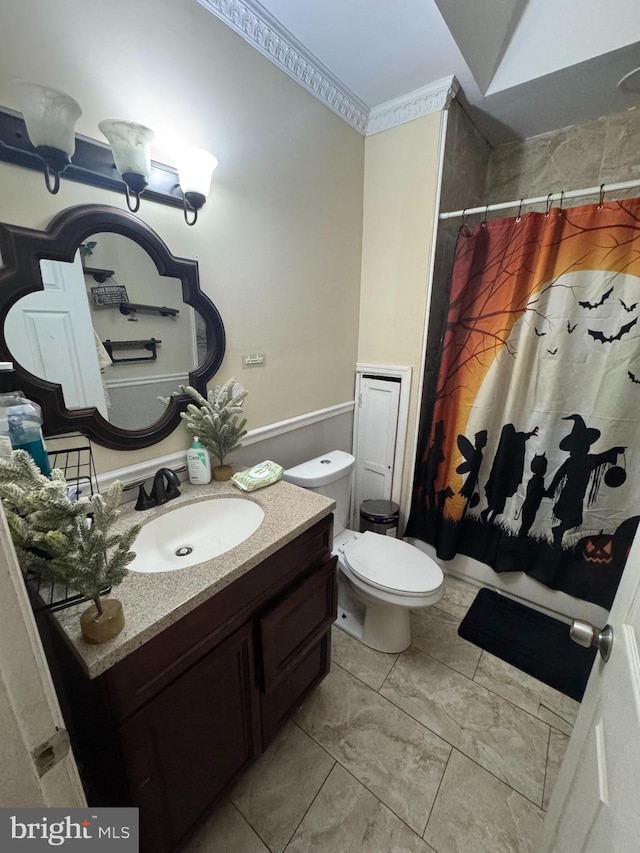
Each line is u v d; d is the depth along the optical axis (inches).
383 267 77.5
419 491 84.5
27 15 30.8
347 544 67.2
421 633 67.3
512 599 76.4
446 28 50.0
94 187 36.9
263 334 60.0
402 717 52.5
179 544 44.9
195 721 34.5
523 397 68.0
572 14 53.4
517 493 71.4
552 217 58.9
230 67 47.1
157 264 43.2
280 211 58.2
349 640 65.7
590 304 59.0
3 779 14.7
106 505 25.7
